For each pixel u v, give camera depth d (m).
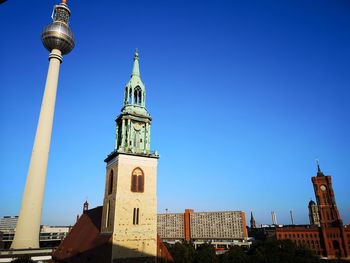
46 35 103.81
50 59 104.19
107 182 54.00
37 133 94.06
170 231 191.38
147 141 54.56
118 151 50.06
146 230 48.34
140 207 49.22
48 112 96.81
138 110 56.22
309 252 93.06
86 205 110.00
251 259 86.69
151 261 47.22
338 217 142.75
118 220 46.28
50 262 66.62
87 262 48.22
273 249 89.44
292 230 145.75
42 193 90.31
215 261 89.81
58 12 109.25
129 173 50.22
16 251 79.81
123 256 44.69
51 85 100.25
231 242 172.00
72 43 108.12
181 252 92.50
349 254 132.25
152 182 52.12
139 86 58.56
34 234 85.88
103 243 46.59
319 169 163.62
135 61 61.88
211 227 183.25
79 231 65.50
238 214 180.12
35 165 90.81
